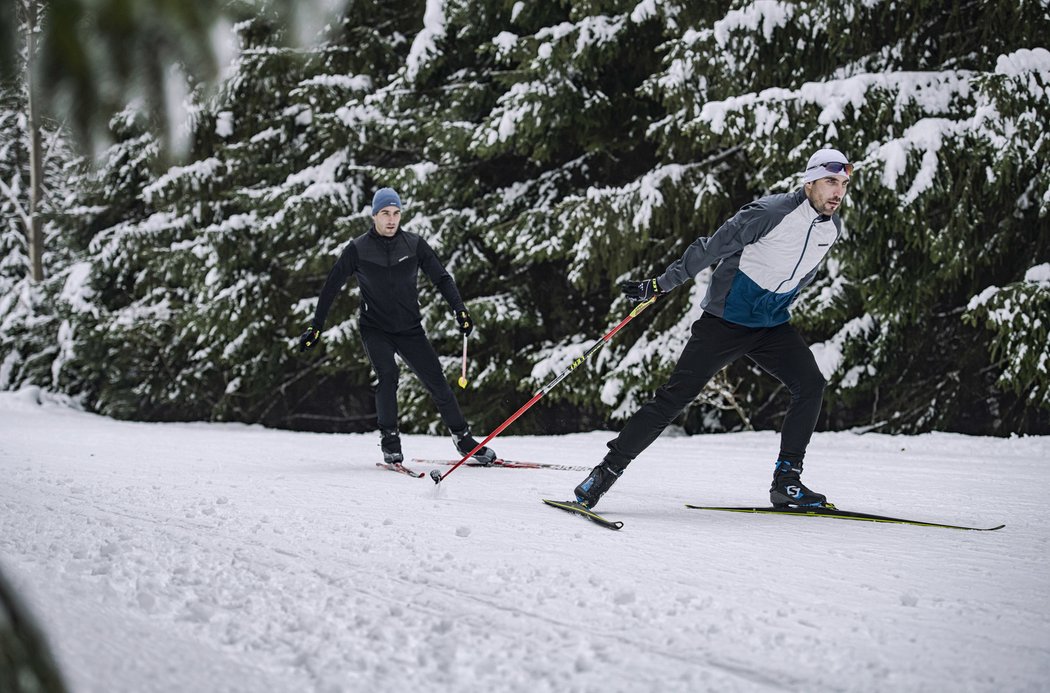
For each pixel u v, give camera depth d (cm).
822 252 412
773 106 889
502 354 1259
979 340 1000
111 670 179
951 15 920
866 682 193
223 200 1636
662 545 340
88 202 1886
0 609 96
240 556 308
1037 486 525
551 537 353
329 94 1430
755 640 222
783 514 421
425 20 1316
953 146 840
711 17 1002
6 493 450
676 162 1062
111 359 1716
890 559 317
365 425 1733
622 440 414
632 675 197
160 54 85
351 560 306
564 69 1116
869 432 1036
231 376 1669
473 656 207
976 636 226
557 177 1253
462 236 1257
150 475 548
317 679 189
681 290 1039
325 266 1366
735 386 1037
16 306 1912
